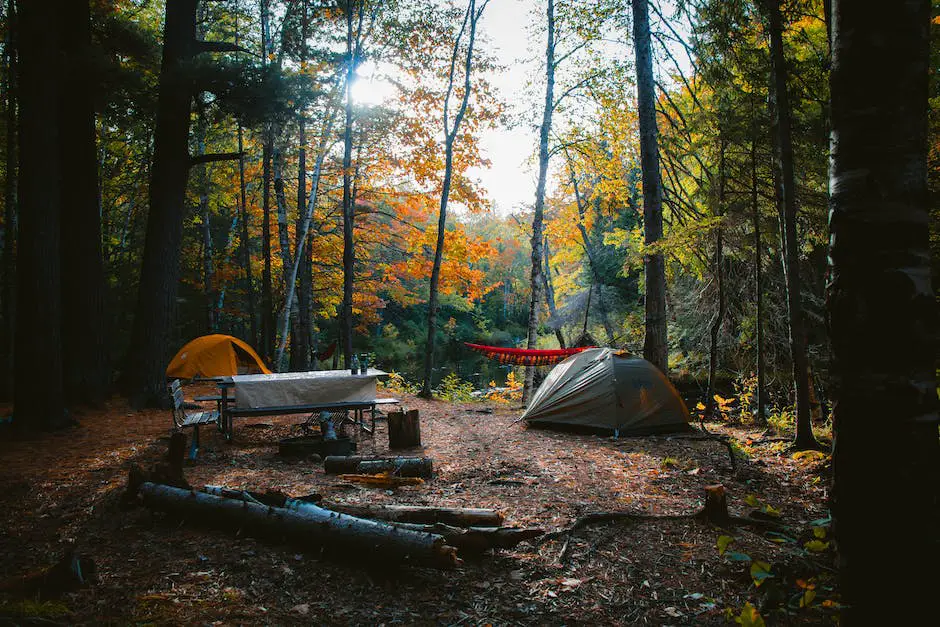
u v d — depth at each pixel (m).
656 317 10.05
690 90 9.90
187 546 3.99
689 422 9.00
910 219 2.30
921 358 2.29
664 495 5.40
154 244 11.02
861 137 2.36
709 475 6.13
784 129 7.29
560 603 3.29
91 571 3.47
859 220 2.36
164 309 11.07
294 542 3.98
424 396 13.62
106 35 11.73
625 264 12.91
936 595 2.25
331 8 15.03
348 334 15.51
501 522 4.25
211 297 20.11
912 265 2.30
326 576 3.56
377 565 3.65
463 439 8.31
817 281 12.30
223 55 10.45
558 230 18.69
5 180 14.19
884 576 2.29
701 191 10.45
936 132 7.67
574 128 14.42
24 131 8.29
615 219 19.39
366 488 5.57
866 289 2.34
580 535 4.29
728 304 12.52
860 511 2.36
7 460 6.64
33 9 8.20
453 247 17.58
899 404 2.28
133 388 10.74
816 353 12.05
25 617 2.83
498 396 18.05
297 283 21.70
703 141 9.65
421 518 4.25
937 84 7.75
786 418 10.18
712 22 8.22
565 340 24.19
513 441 8.13
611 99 13.57
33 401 8.37
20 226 8.34
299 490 5.46
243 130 18.12
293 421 9.55
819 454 6.75
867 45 2.33
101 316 10.84
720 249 9.82
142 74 10.95
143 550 3.93
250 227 24.33
